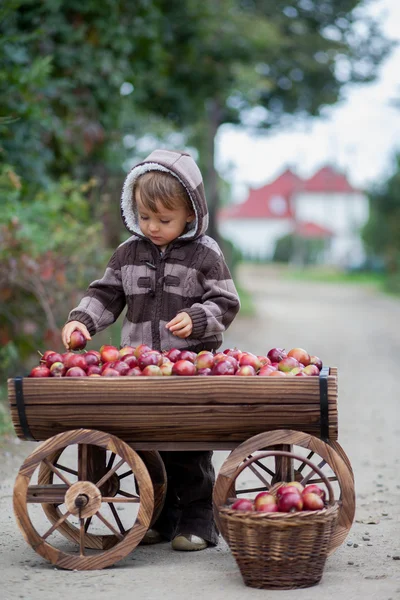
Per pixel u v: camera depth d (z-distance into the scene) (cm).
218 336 506
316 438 439
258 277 6316
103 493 494
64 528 500
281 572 412
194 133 2852
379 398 1138
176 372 446
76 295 963
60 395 446
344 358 1634
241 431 448
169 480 510
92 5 1218
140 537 450
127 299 508
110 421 449
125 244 515
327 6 3125
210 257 496
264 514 407
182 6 1816
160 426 449
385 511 577
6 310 914
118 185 1384
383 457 767
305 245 9144
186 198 489
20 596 404
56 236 939
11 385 449
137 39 1388
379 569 450
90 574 441
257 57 2322
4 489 623
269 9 3031
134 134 1612
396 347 1861
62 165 1202
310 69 3038
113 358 475
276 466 460
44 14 1182
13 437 800
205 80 2095
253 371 452
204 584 423
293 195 10931
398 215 4744
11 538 512
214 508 438
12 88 977
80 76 1211
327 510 414
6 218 870
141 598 402
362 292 4638
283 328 2352
